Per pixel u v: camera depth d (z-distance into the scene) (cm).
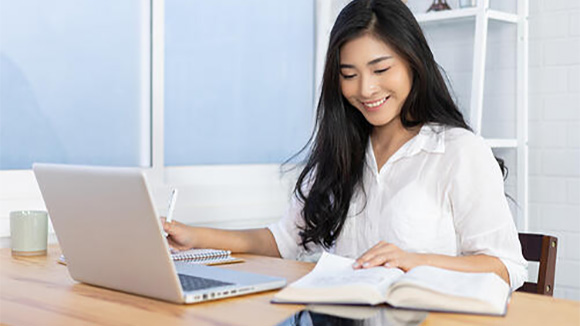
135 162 265
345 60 178
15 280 153
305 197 199
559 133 284
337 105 191
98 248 137
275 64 318
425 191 178
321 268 143
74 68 246
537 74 289
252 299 131
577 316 119
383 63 174
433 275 129
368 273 133
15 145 231
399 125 187
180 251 182
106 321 117
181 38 279
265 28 313
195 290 129
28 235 190
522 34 286
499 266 158
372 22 174
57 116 242
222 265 172
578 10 278
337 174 192
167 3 274
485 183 170
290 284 138
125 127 261
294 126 329
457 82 311
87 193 133
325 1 333
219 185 289
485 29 271
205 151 290
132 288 135
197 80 286
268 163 316
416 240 177
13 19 230
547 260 192
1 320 119
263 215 305
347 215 192
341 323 112
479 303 118
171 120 277
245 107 306
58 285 147
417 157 182
